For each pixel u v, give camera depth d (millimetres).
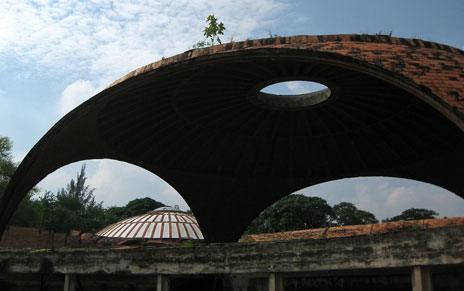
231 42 14562
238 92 19969
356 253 8844
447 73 12750
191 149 25031
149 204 83750
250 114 22328
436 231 8023
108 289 14078
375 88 18672
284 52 13906
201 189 27859
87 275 13398
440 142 21891
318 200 58219
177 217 47156
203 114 21891
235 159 26203
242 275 12281
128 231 43719
